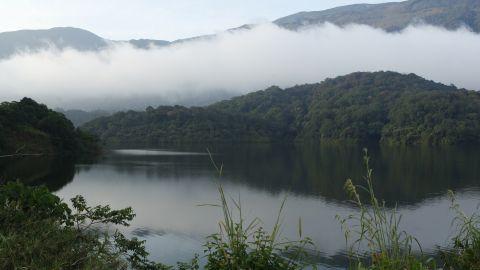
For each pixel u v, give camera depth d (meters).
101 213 12.40
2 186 11.80
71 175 64.44
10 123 79.88
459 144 121.56
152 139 158.75
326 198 49.38
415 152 105.75
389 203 46.06
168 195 50.50
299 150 122.06
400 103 147.88
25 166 67.69
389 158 93.69
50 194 11.81
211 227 33.38
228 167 81.25
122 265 7.89
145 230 32.31
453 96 139.62
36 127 86.50
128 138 159.38
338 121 154.25
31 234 7.82
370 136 145.62
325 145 140.50
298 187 58.00
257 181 63.66
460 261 5.48
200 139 157.62
